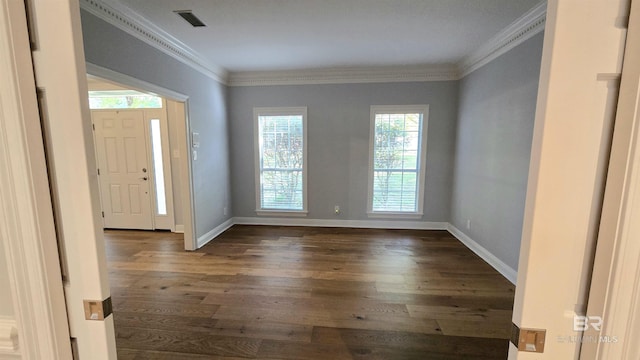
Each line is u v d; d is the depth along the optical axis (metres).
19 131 0.70
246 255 3.57
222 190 4.59
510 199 2.92
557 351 0.69
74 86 0.71
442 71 4.29
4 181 0.72
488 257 3.36
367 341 1.98
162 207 4.55
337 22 2.75
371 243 4.02
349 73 4.45
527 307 0.68
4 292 0.79
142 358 1.82
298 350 1.89
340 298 2.54
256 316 2.27
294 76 4.56
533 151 0.65
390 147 4.61
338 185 4.77
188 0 2.33
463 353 1.87
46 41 0.70
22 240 0.75
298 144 4.78
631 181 0.59
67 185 0.76
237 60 3.94
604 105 0.60
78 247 0.78
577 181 0.62
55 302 0.79
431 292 2.66
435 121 4.43
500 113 3.10
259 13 2.55
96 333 0.81
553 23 0.59
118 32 2.49
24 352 0.79
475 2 2.36
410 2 2.37
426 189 4.60
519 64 2.76
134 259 3.44
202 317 2.25
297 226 4.88
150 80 2.89
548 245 0.65
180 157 3.62
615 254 0.61
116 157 4.47
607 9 0.57
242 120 4.77
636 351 0.64
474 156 3.73
